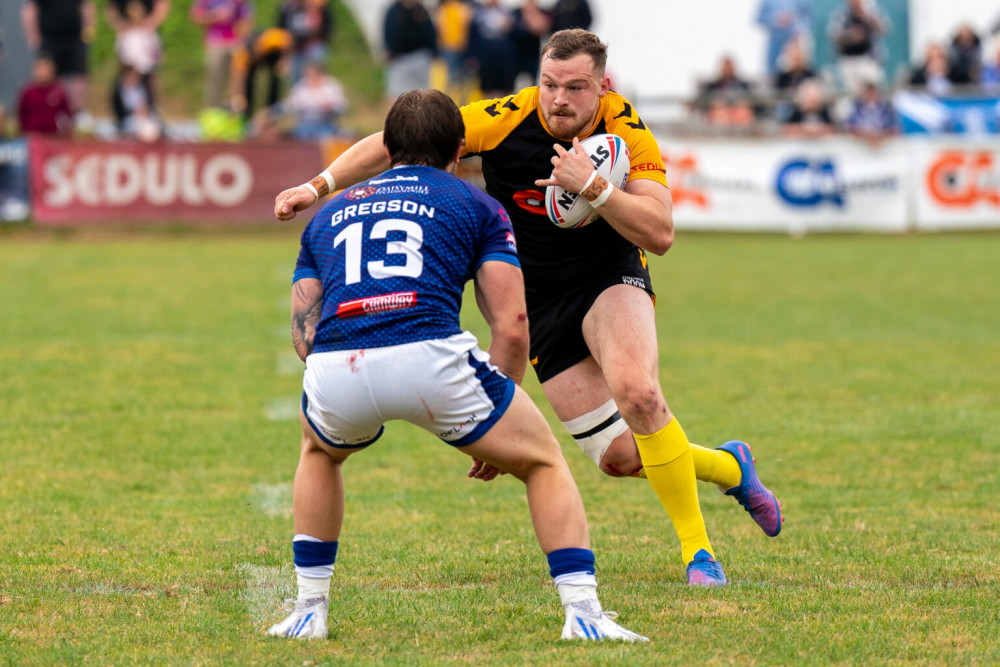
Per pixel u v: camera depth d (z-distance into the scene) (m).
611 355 16.36
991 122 71.25
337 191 16.16
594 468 24.14
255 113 78.44
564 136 16.39
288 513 20.19
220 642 13.63
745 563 17.27
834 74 86.88
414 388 12.88
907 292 50.62
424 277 13.11
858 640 13.68
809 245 66.25
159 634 13.91
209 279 52.38
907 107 70.88
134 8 74.00
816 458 24.42
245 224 68.06
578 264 17.03
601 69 16.12
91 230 66.56
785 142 68.75
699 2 87.19
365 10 112.06
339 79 104.19
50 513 20.00
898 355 36.88
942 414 28.64
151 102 74.62
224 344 37.78
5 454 24.17
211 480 22.48
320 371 13.16
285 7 76.06
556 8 69.81
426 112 13.87
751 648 13.39
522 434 13.39
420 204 13.39
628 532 19.36
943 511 20.44
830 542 18.45
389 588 16.11
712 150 68.69
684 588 15.98
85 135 70.00
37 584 16.03
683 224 68.88
